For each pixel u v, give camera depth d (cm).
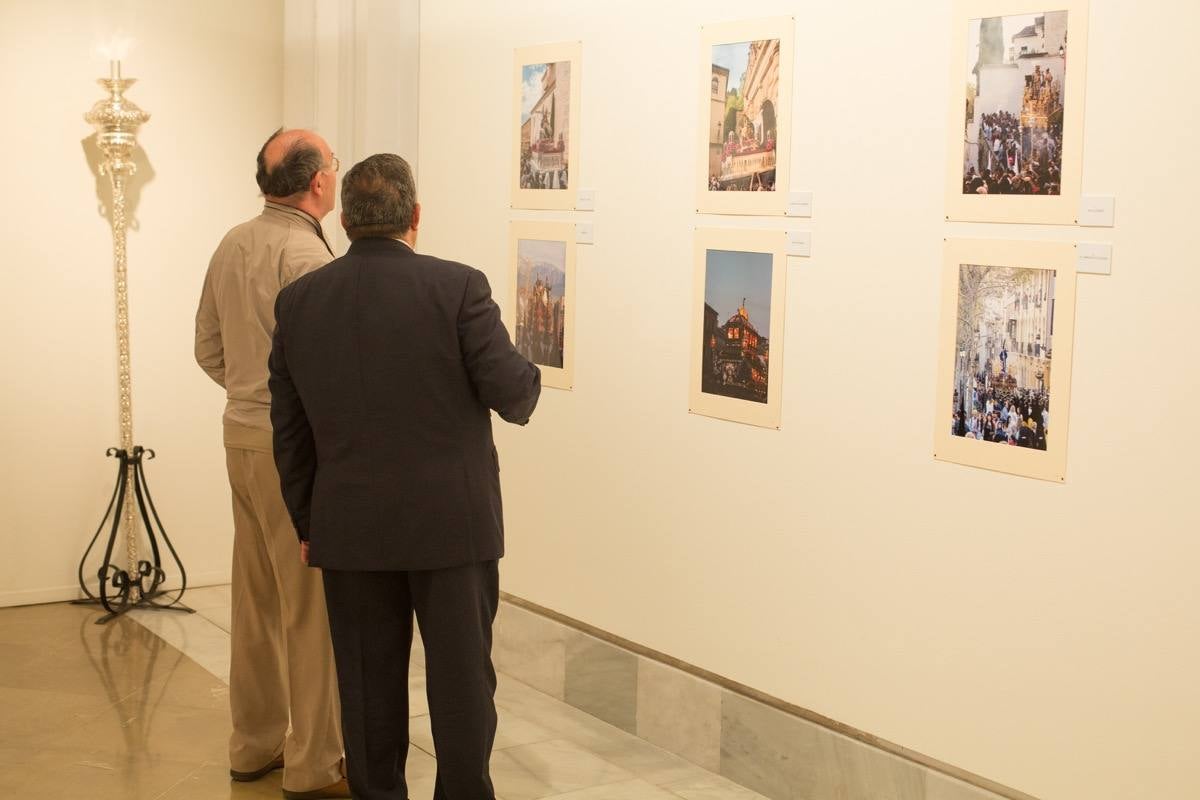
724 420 379
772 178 358
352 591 304
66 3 517
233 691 365
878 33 328
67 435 534
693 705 393
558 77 428
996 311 305
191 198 552
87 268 531
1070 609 294
